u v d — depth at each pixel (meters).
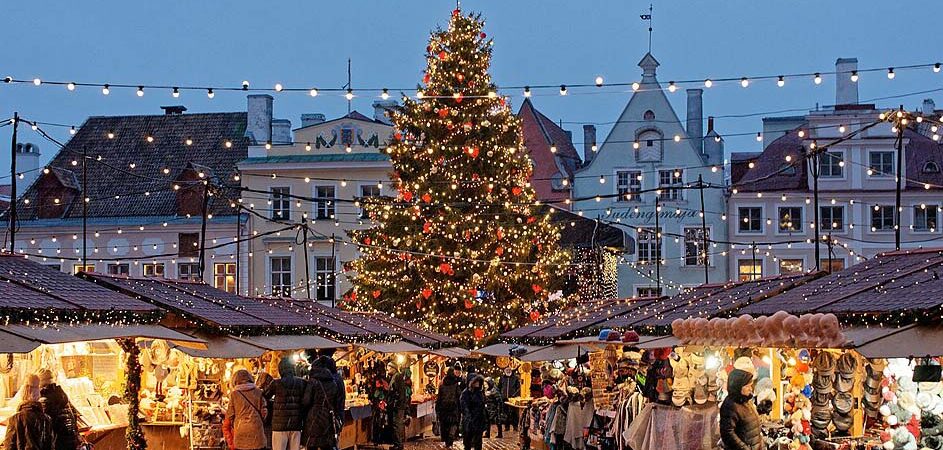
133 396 20.69
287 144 57.66
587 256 45.88
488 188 42.06
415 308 41.66
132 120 62.44
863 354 14.86
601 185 59.69
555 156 63.03
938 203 57.09
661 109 59.19
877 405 16.77
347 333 27.34
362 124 57.34
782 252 57.41
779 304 19.91
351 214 56.91
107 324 18.62
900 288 17.03
